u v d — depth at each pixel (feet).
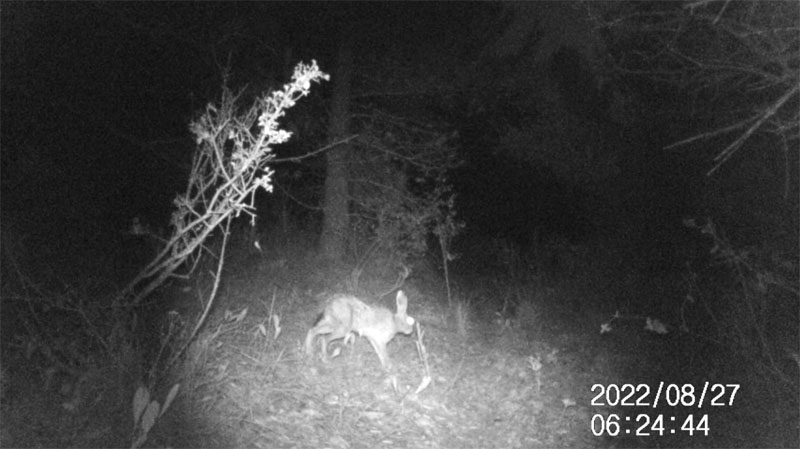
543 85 47.01
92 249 41.16
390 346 40.60
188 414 28.30
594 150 48.98
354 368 36.40
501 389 38.09
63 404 26.89
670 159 48.19
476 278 54.13
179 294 37.76
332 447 29.25
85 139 47.85
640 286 49.06
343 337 36.70
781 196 42.45
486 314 48.29
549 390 38.93
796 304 41.19
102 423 26.25
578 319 47.62
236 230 47.83
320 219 51.96
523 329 45.83
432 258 54.75
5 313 30.99
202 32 44.01
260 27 44.65
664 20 35.96
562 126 48.67
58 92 45.91
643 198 49.75
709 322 44.96
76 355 28.04
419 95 48.85
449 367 39.47
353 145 48.70
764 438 35.94
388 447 30.37
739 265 42.04
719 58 33.17
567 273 52.34
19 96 45.21
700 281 46.01
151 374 27.73
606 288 49.73
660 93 44.52
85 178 47.06
